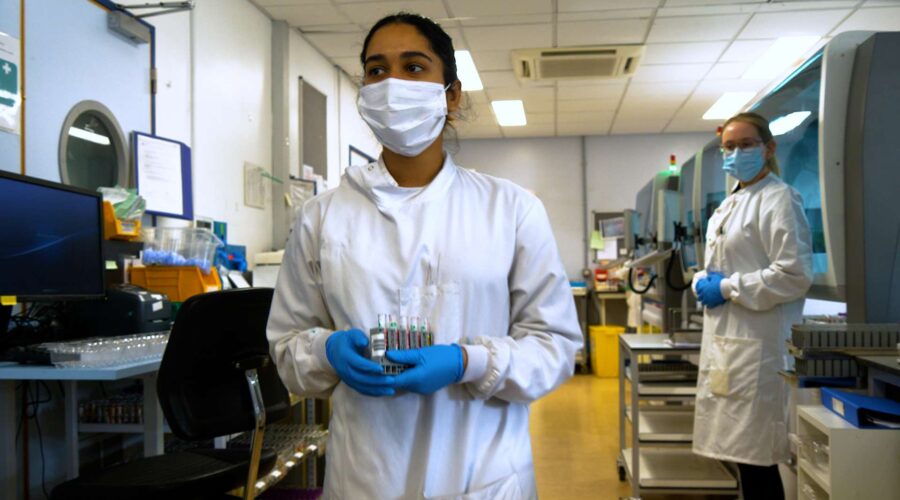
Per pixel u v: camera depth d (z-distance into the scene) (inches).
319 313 41.8
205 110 126.0
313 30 168.9
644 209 215.6
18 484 77.6
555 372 38.0
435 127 40.4
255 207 147.8
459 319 37.5
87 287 76.4
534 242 39.8
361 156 228.5
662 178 176.6
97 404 81.7
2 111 78.7
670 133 295.1
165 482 60.5
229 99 136.6
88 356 63.0
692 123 276.2
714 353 93.2
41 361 61.9
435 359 34.3
